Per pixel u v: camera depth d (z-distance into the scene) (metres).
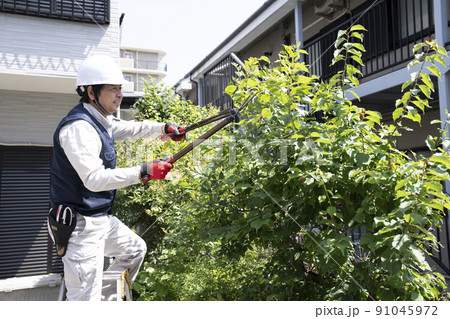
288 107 2.20
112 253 2.18
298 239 2.49
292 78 2.26
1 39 4.82
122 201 5.04
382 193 1.93
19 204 5.51
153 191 4.69
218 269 3.54
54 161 1.83
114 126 2.33
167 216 4.33
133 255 2.22
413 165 1.77
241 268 3.35
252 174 2.35
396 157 2.10
